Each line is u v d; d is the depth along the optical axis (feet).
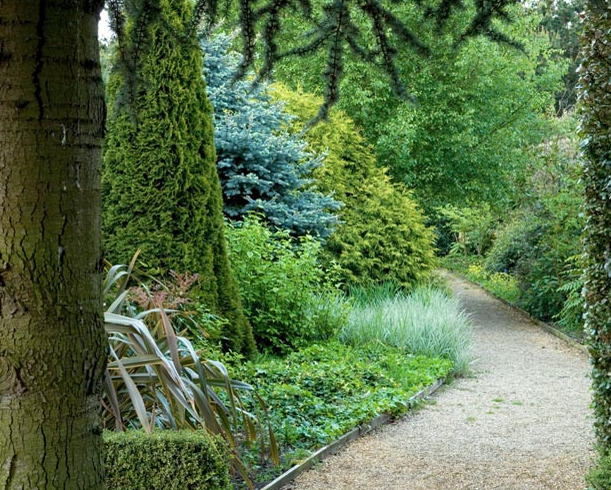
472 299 49.80
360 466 14.25
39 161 5.46
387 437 16.62
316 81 41.34
